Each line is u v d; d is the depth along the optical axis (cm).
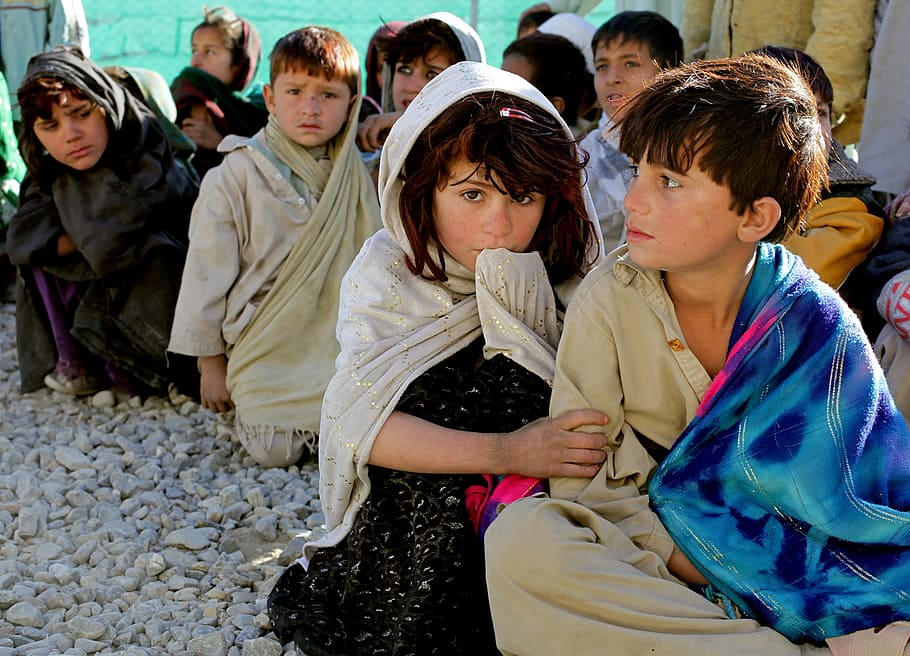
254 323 365
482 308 228
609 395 217
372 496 229
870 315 324
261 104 557
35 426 394
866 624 193
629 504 211
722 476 205
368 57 572
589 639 196
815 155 203
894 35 397
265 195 370
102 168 393
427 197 228
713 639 191
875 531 196
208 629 254
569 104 469
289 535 305
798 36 453
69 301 414
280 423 351
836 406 201
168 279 397
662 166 198
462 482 224
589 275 223
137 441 382
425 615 218
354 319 235
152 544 303
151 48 776
